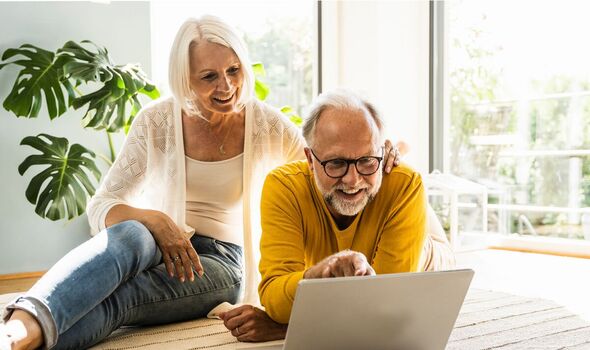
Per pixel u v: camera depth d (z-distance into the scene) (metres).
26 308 1.33
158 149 1.95
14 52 3.15
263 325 1.58
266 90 3.01
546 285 2.50
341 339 1.16
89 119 3.18
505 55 3.50
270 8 3.93
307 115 1.44
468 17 3.67
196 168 1.93
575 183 3.24
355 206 1.42
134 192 1.97
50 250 3.40
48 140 3.37
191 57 1.79
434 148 3.83
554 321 1.88
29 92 3.07
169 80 1.83
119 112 3.11
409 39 3.78
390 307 1.14
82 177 3.09
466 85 3.69
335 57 3.91
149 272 1.70
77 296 1.41
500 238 3.54
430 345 1.25
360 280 1.09
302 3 4.03
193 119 1.93
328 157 1.38
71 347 1.47
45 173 3.02
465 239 3.48
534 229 3.43
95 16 3.46
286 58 3.99
